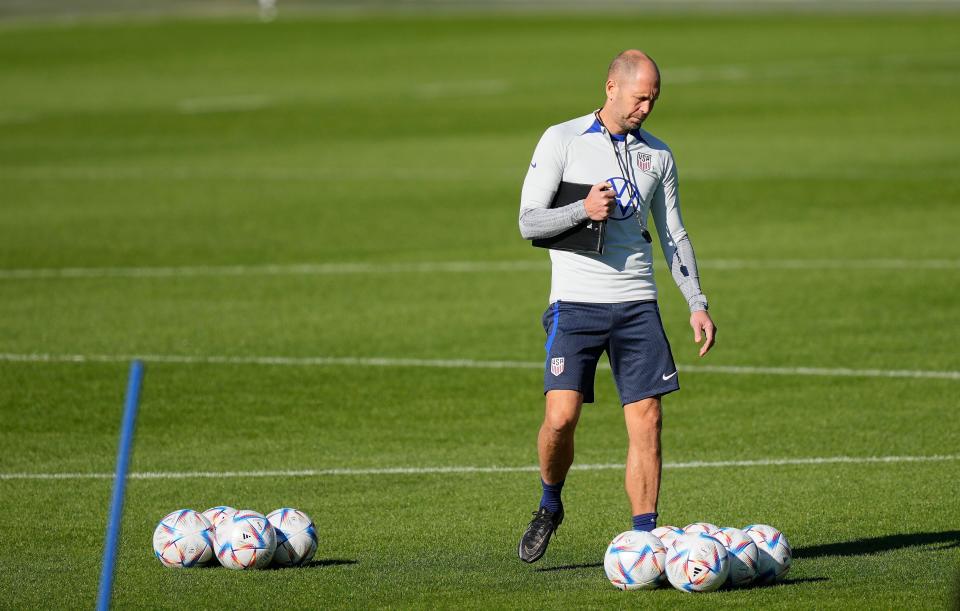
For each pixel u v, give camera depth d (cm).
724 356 4109
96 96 11294
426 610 2098
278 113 10294
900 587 2188
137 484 2973
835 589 2173
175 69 13025
